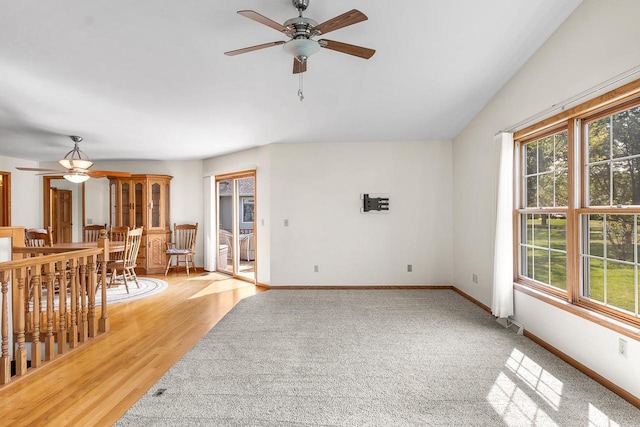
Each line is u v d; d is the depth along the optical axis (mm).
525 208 3768
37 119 4527
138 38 2785
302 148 5914
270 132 5293
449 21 2764
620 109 2518
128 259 5859
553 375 2723
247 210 6766
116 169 7605
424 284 5820
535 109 3289
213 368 2896
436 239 5805
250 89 3812
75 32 2672
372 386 2588
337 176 5879
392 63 3369
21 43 2785
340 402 2373
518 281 3828
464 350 3234
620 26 2342
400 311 4500
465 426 2100
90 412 2270
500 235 3760
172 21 2592
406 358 3072
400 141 5820
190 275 7105
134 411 2273
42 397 2457
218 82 3615
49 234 5391
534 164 3627
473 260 4871
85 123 4715
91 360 3074
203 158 7434
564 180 3148
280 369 2875
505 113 3855
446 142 5793
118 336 3664
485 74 3639
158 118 4566
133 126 4883
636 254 2416
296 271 5910
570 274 2980
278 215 5918
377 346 3350
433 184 5801
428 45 3082
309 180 5898
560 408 2273
